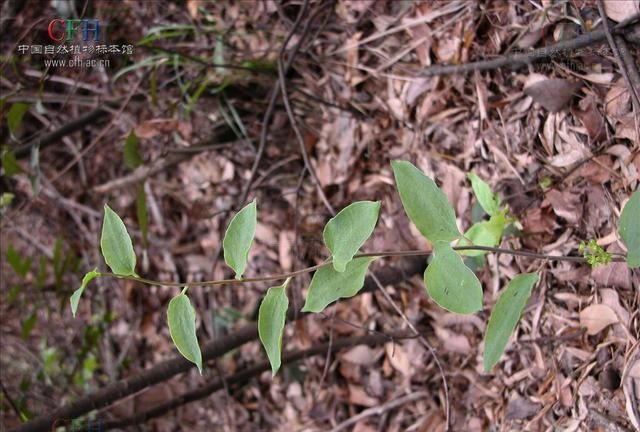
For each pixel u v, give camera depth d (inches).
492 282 27.3
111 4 35.5
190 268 39.5
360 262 18.8
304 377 34.3
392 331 30.4
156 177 39.4
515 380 26.6
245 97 33.8
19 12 35.5
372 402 31.5
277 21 32.7
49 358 42.8
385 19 29.8
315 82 32.7
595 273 24.1
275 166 33.6
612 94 23.8
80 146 41.5
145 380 28.1
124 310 42.6
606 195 24.0
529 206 25.9
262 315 18.5
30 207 44.0
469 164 28.0
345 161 32.1
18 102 32.3
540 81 25.0
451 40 28.0
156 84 34.1
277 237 35.3
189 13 34.9
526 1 25.6
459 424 28.2
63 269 37.2
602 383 23.7
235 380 32.2
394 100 30.2
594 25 23.7
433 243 18.6
